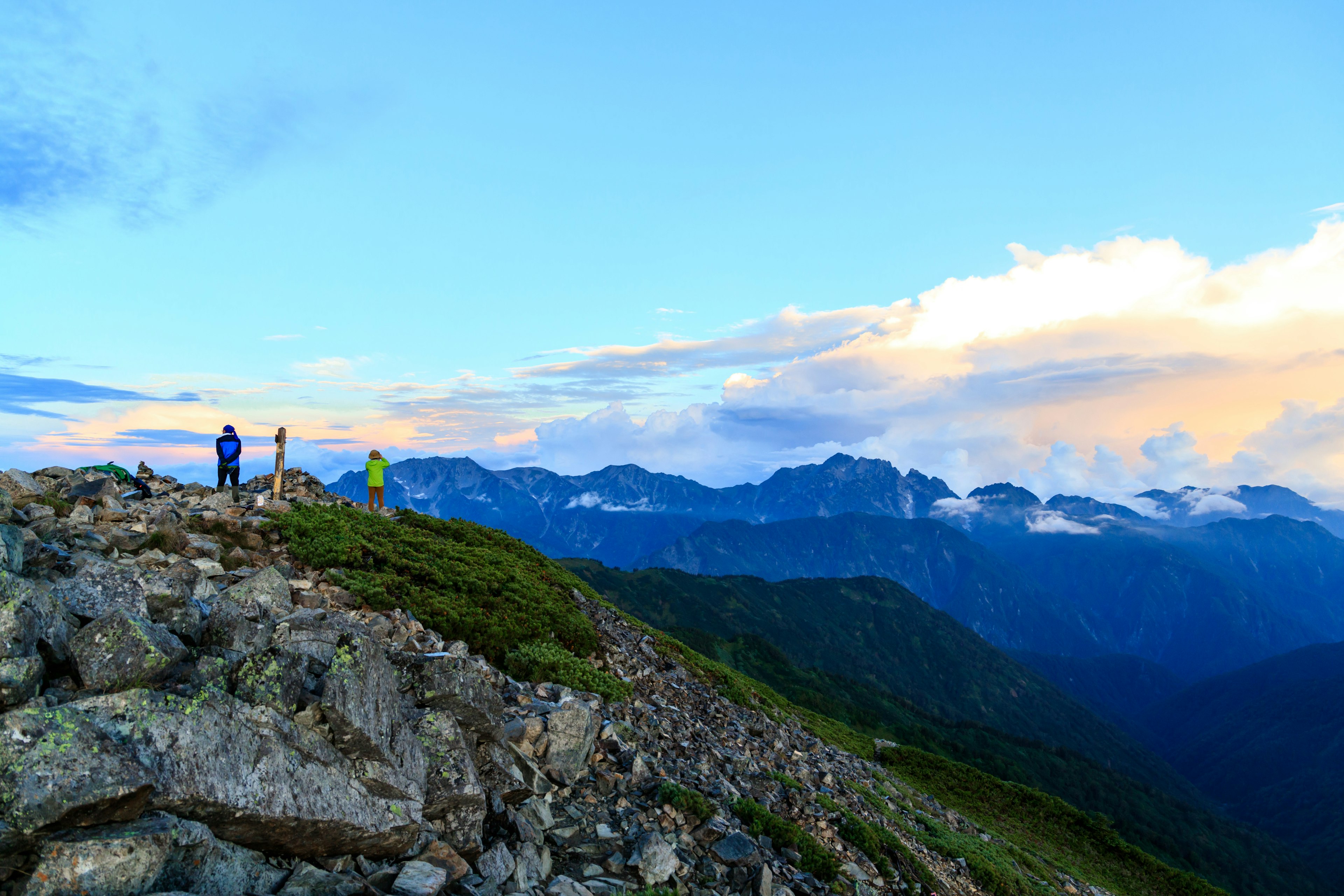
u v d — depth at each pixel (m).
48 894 6.24
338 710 9.25
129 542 16.14
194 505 24.11
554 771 14.36
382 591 20.00
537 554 40.84
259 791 8.01
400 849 9.84
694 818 15.04
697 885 13.10
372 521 29.19
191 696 8.12
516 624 23.11
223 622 9.96
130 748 7.11
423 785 10.48
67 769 6.54
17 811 6.24
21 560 9.93
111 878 6.43
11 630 7.37
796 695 159.62
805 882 15.27
